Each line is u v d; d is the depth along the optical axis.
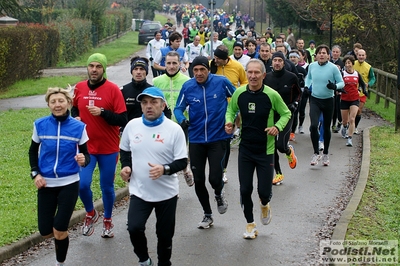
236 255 6.35
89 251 6.52
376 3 21.81
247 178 6.70
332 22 23.20
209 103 7.07
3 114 15.94
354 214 7.19
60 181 5.66
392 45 23.25
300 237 6.90
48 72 28.70
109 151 6.82
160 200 5.44
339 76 10.39
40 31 25.69
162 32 37.44
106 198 6.89
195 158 7.12
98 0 46.66
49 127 5.68
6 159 10.41
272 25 51.69
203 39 31.17
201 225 7.24
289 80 9.02
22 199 8.02
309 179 9.72
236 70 9.59
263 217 6.93
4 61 21.23
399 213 7.23
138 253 5.48
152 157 5.39
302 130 13.95
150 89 5.39
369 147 11.50
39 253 6.49
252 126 6.60
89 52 40.53
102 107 6.69
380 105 18.23
